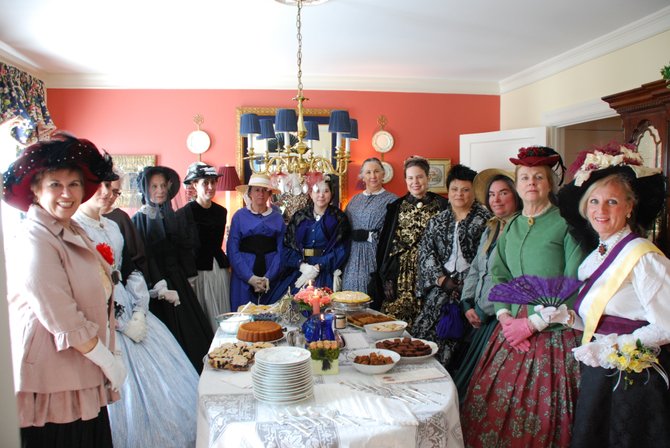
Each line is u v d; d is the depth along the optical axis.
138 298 2.88
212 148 5.19
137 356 2.66
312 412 1.69
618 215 2.00
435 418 1.70
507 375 2.31
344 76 5.24
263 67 4.86
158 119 5.13
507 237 2.54
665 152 2.64
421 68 4.95
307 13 3.41
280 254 3.98
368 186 4.11
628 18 3.58
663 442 1.83
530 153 2.42
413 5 3.29
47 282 1.77
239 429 1.59
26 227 1.84
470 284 2.94
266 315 2.74
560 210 2.28
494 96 5.51
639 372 1.83
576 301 2.12
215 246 3.96
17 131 4.22
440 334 3.13
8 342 0.77
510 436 2.26
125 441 2.48
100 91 5.07
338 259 3.96
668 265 1.88
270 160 2.97
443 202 3.77
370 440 1.58
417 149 5.39
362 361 2.11
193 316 3.44
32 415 1.80
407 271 3.68
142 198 3.47
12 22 3.53
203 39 3.96
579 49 4.21
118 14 3.39
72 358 1.84
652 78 3.62
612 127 5.03
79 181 1.92
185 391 2.74
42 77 4.88
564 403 2.16
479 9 3.38
